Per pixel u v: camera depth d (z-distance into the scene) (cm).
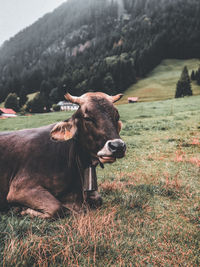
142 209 428
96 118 340
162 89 10956
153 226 369
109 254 283
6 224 328
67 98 362
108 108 349
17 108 11538
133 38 19788
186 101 4275
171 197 494
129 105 4475
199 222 379
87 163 389
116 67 11506
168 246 309
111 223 362
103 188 534
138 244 311
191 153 934
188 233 342
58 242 290
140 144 1160
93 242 297
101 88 10600
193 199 478
